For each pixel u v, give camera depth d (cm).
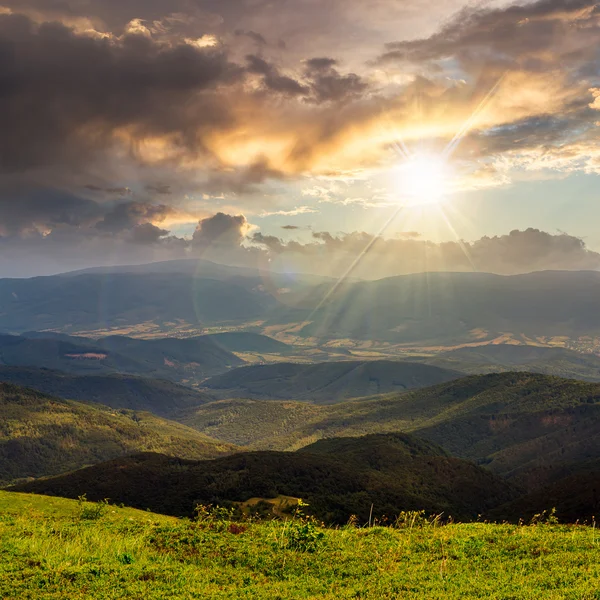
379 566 2206
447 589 1941
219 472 12494
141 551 2389
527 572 2088
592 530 2677
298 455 13738
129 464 13862
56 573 2028
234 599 1864
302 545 2452
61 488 12950
